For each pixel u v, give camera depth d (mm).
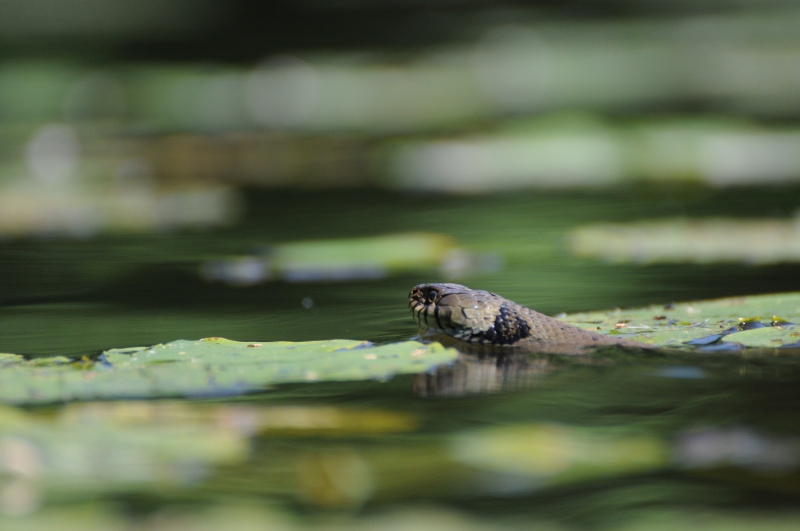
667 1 47250
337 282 12570
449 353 6711
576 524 4414
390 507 4602
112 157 25438
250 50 42969
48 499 4406
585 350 8000
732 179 23703
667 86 35781
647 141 25344
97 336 8844
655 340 8148
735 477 5004
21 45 45438
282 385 7062
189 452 4867
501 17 46438
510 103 35281
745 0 45719
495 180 24906
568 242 15062
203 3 49156
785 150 24188
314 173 26844
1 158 25000
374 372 6309
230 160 26312
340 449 5375
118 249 15469
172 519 4133
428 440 5539
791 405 6227
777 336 7961
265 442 5562
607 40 40156
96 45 45031
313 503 4605
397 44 43000
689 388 6734
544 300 10672
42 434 4934
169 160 26297
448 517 4223
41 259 14430
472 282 12172
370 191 24125
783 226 15492
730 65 35750
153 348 7156
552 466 5125
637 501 4715
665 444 5367
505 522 4449
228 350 7023
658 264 13508
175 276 12930
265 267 13180
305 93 35000
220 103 34250
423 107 34625
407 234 16609
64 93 35312
